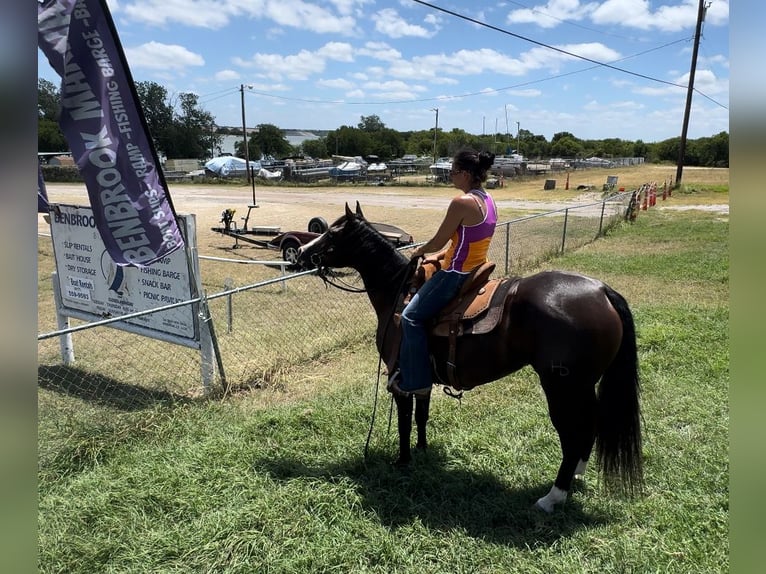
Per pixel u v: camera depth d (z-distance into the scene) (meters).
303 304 9.13
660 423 4.42
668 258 11.84
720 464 3.76
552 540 3.12
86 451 4.14
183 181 54.16
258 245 14.17
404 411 3.78
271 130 100.88
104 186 4.61
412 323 3.50
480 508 3.39
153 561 2.98
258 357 6.62
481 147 3.35
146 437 4.42
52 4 4.36
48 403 5.31
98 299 6.39
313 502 3.41
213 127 95.50
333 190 44.00
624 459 3.14
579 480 3.65
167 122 89.31
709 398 4.82
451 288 3.40
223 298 9.52
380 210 26.59
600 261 11.79
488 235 3.35
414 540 3.10
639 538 3.07
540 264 11.68
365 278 4.00
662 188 30.31
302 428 4.46
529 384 5.39
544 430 4.37
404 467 3.89
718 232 15.72
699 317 7.20
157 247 4.88
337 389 5.45
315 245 3.97
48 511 3.33
